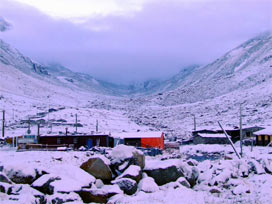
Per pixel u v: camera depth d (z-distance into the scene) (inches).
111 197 713.0
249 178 941.8
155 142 2527.1
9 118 5334.6
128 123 5492.1
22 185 712.4
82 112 5895.7
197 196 738.2
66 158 1389.0
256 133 2741.1
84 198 692.1
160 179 841.5
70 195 662.5
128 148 888.3
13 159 1317.7
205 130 3334.2
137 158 873.5
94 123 4874.5
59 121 4849.9
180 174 851.4
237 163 1011.3
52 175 746.8
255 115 5428.2
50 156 1439.5
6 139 2657.5
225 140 3038.9
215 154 1979.6
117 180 780.0
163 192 765.3
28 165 796.0
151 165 869.8
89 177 780.6
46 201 658.2
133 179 802.2
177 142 3102.9
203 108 7662.4
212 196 746.8
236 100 7849.4
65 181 718.5
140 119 6663.4
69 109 6082.7
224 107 7258.9
